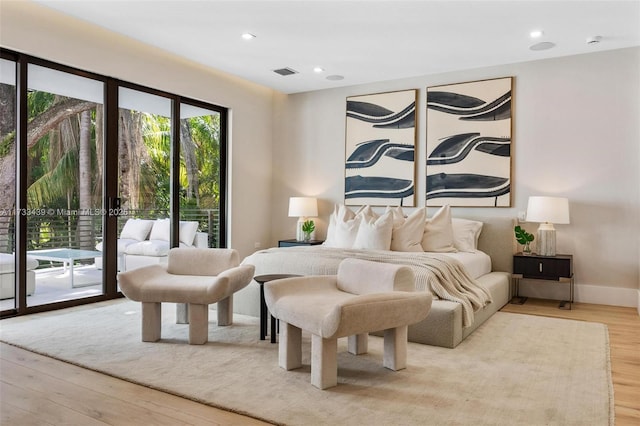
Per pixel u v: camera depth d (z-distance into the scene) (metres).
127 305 4.30
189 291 2.97
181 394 2.21
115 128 4.64
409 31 4.25
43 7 3.93
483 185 5.24
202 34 4.44
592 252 4.71
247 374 2.49
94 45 4.34
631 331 3.55
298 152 6.56
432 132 5.55
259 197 6.54
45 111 4.11
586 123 4.74
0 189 3.82
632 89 4.54
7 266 3.86
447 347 3.03
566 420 1.97
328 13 3.89
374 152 5.94
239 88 6.13
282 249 4.21
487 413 2.03
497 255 4.99
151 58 4.90
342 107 6.21
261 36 4.46
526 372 2.56
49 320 3.68
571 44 4.50
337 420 1.95
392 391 2.27
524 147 5.05
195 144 5.67
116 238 4.67
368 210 5.04
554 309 4.36
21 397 2.18
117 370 2.53
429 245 4.68
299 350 2.60
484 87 5.25
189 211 5.58
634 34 4.22
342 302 2.17
